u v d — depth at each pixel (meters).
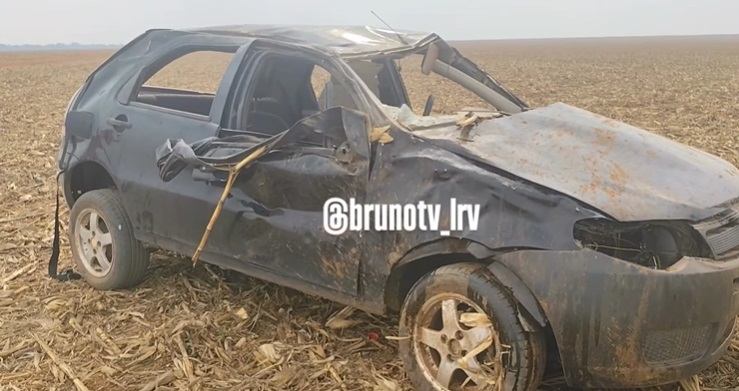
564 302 3.45
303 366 4.41
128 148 5.25
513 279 3.58
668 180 3.88
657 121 16.33
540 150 3.97
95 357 4.58
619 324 3.39
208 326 4.91
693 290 3.43
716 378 4.26
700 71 40.47
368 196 4.04
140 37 5.68
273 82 5.44
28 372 4.43
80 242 5.73
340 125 4.15
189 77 34.75
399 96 5.84
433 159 3.85
